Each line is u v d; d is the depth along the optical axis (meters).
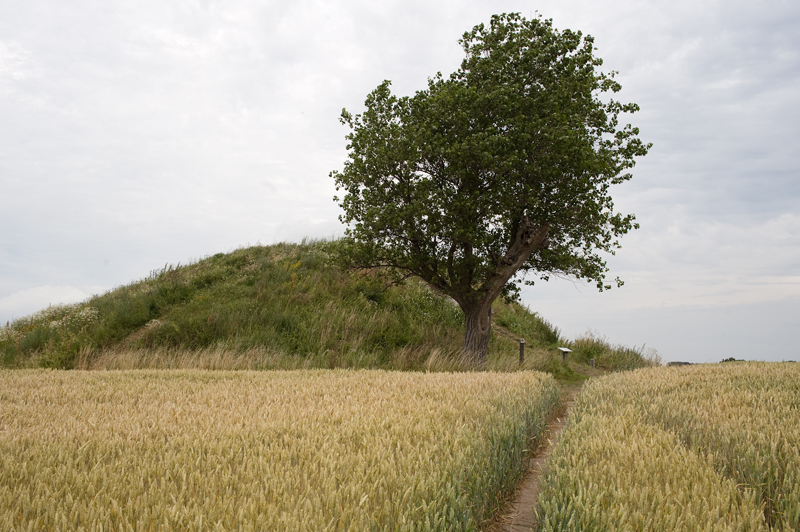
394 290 22.05
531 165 14.35
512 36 15.33
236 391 8.41
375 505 3.26
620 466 4.06
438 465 3.97
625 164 16.00
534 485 5.42
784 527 3.21
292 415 6.00
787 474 4.02
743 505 3.26
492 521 4.37
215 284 21.66
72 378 10.23
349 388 8.61
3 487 3.53
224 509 3.04
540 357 17.83
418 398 7.57
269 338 16.94
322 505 3.26
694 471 3.88
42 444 4.75
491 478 4.51
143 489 3.57
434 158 14.70
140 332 17.91
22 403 7.28
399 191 15.05
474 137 13.81
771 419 5.66
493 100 14.29
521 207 15.05
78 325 18.42
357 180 15.31
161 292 20.67
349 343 17.23
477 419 5.89
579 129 14.15
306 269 22.70
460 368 15.45
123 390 8.55
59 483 3.64
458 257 15.78
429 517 3.16
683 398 7.66
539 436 7.00
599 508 3.25
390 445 4.46
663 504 3.34
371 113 15.43
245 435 5.09
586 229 15.69
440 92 14.63
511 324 23.72
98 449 4.52
